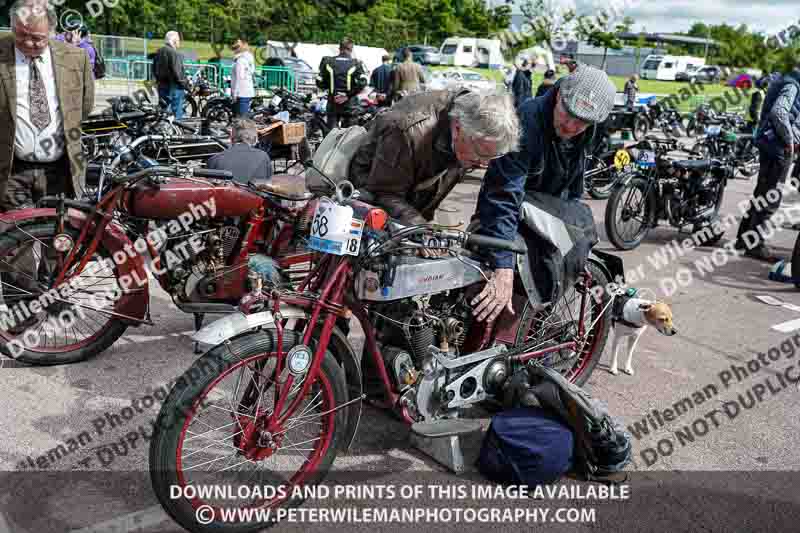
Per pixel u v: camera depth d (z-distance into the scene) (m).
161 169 3.42
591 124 2.77
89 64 3.80
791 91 6.03
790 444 3.25
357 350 3.96
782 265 5.84
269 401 2.67
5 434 2.89
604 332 3.57
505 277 2.69
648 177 6.53
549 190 3.03
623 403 3.56
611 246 6.78
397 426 3.19
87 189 4.21
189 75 14.41
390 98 10.52
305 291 2.49
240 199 3.69
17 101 3.56
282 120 7.24
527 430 2.72
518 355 3.00
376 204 2.73
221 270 3.75
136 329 4.06
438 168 2.69
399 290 2.50
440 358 2.68
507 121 2.44
